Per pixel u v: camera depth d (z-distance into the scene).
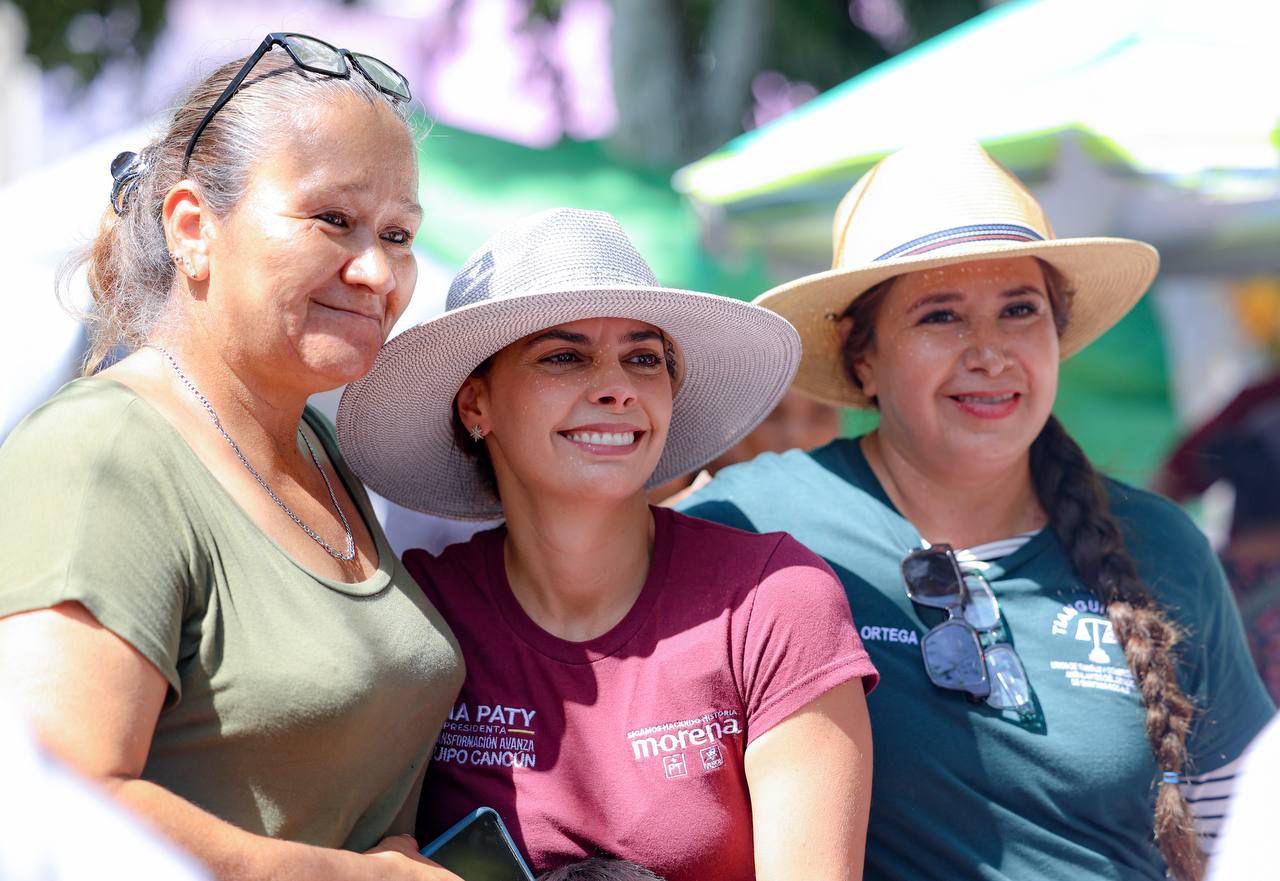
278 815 2.48
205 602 2.43
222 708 2.41
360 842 2.68
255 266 2.52
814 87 11.24
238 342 2.58
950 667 3.23
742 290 7.65
